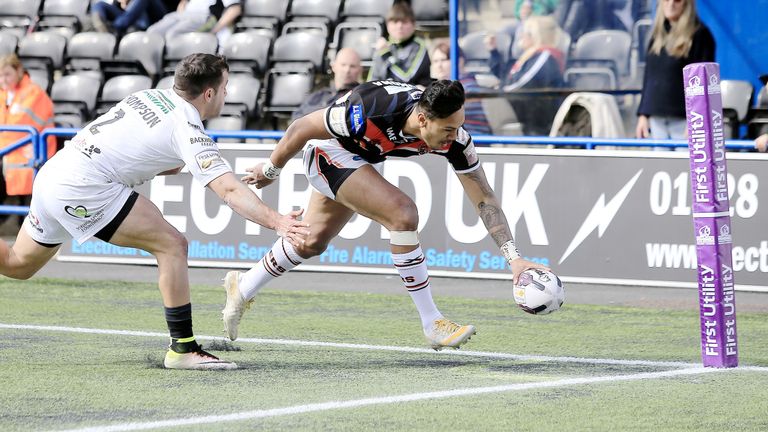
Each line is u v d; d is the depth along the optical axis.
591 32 40.66
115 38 51.91
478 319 27.95
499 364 21.59
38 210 20.05
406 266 21.06
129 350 22.55
